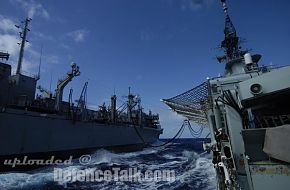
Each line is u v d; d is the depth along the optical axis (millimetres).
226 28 22141
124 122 54812
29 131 27891
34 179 22609
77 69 37688
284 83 5199
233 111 6430
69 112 35531
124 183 20203
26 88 33031
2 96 28016
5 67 28891
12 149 25625
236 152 6312
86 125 38688
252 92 5461
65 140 33531
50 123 31156
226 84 9938
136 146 55812
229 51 21766
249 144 4938
